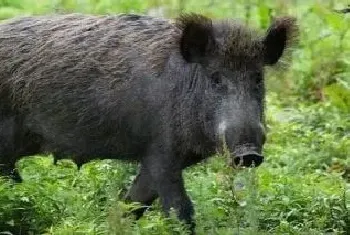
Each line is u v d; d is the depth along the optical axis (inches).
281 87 905.5
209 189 632.4
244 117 549.3
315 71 925.8
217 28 577.9
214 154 584.7
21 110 625.6
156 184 595.5
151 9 1042.7
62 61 612.7
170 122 584.7
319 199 621.3
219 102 561.6
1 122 629.9
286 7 1008.9
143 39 604.4
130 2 1058.7
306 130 804.6
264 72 577.0
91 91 605.3
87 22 623.5
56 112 615.8
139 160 612.7
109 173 649.6
